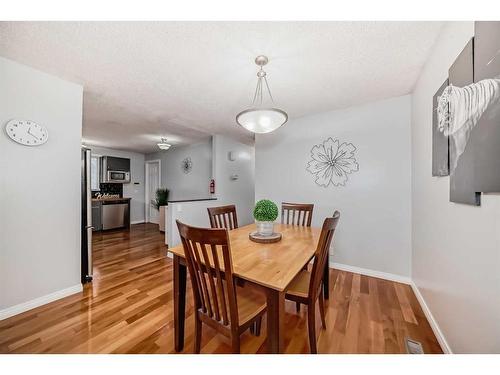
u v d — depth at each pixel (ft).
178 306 4.47
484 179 3.00
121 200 17.84
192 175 17.46
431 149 5.49
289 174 10.57
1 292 5.50
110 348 4.57
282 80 6.76
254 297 4.43
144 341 4.78
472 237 3.50
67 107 6.70
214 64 5.86
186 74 6.40
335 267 9.22
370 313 5.85
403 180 7.80
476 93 3.20
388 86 7.14
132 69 6.11
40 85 6.13
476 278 3.39
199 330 4.13
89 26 4.44
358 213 8.72
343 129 9.07
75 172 6.90
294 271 3.66
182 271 4.50
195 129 12.60
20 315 5.67
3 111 5.49
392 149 8.02
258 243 5.32
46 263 6.28
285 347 4.63
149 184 21.36
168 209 11.30
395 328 5.23
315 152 9.78
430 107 5.52
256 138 11.72
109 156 18.26
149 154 21.21
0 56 5.44
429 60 5.53
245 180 16.78
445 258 4.58
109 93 7.73
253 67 5.99
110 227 17.13
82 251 7.65
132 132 13.26
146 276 8.31
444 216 4.64
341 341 4.78
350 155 8.89
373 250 8.40
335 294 6.94
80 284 7.03
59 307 6.09
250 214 17.34
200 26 4.46
